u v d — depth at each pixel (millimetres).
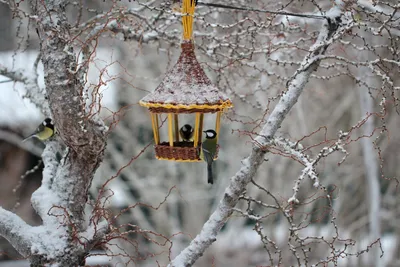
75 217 7363
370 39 11945
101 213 7102
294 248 7086
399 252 20891
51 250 7016
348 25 7141
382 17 11422
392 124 19516
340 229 20531
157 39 9609
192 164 22625
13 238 7086
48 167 7941
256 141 7199
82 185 7414
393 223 20953
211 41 10219
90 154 7238
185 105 7246
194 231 22469
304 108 20016
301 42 11219
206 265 21328
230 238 22062
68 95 6879
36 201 7363
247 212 7562
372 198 16438
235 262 21500
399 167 20094
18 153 22375
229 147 22578
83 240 7156
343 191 20375
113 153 21188
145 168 22969
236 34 9102
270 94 14492
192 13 7609
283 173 21359
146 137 23203
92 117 7086
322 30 7652
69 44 6973
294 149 6953
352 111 20891
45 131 8500
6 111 19750
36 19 6938
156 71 20938
